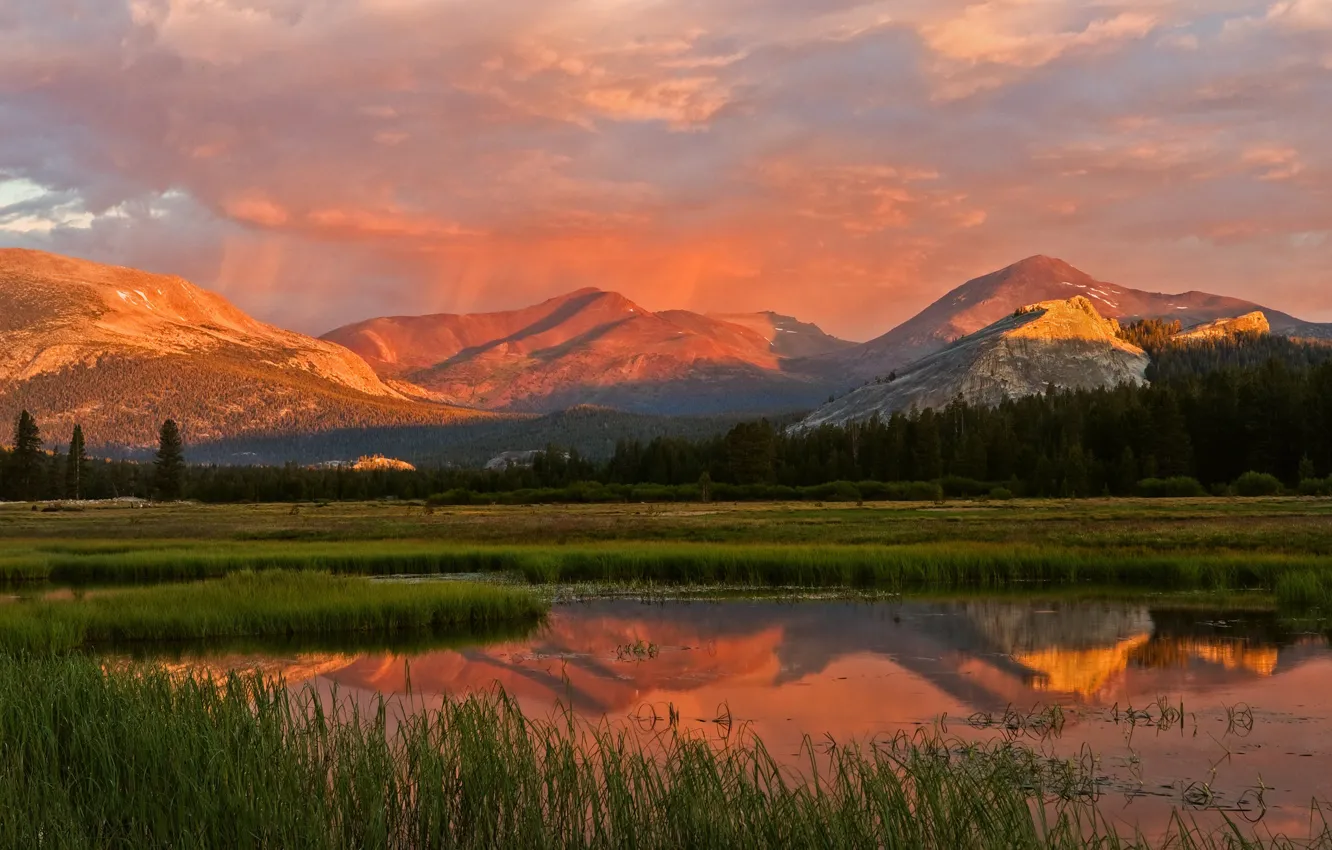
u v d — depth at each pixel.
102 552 60.22
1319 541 49.50
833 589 42.41
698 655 27.12
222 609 32.19
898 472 161.00
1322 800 13.99
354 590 35.06
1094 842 11.34
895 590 41.62
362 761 12.72
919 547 50.16
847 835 10.70
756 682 23.38
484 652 28.14
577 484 152.25
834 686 22.83
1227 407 140.75
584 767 12.96
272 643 30.06
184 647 29.47
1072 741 17.33
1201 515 75.12
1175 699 20.83
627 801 11.48
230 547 61.09
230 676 16.48
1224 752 16.55
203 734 13.59
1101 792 14.39
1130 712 19.42
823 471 163.62
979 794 12.43
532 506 132.88
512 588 39.88
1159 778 15.09
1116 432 148.12
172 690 16.55
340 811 11.94
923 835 10.77
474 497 146.00
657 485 152.50
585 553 50.09
